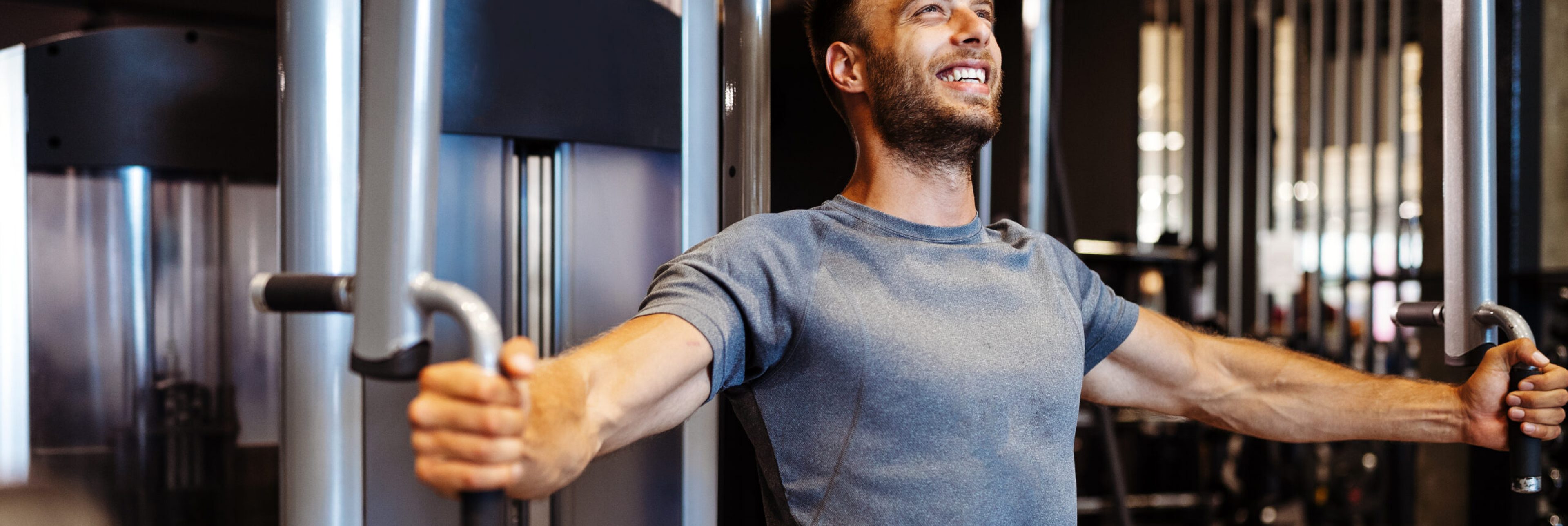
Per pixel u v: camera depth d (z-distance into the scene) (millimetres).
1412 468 4477
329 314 1279
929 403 1057
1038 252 1272
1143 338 1375
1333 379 1407
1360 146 6609
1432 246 4012
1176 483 5027
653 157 1640
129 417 2277
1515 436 1245
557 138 1518
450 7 1426
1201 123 6164
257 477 2375
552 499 1548
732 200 1360
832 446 1067
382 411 1407
